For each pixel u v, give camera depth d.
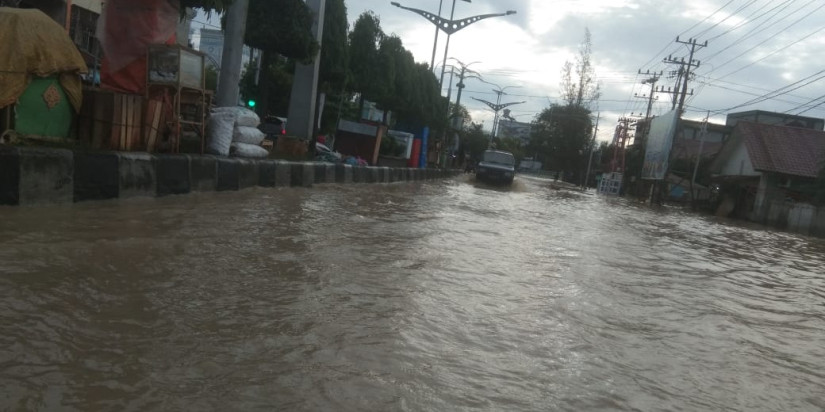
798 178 28.25
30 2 10.73
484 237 7.63
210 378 2.56
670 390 3.08
